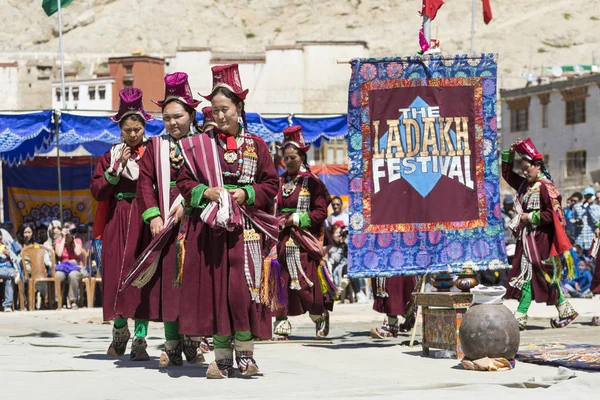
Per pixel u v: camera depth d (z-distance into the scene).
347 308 19.16
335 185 28.98
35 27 128.25
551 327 13.99
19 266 19.59
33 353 10.29
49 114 19.78
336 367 9.03
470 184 11.06
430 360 9.70
